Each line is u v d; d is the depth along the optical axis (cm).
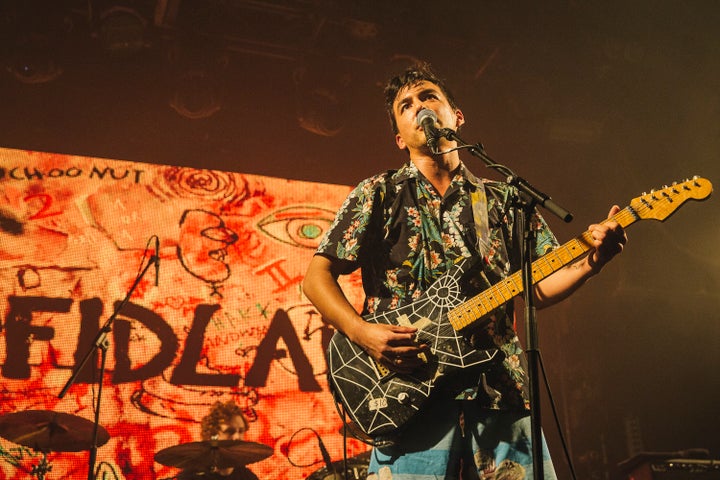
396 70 663
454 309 190
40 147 632
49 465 502
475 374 183
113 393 532
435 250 203
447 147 222
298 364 576
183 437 534
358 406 187
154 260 423
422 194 211
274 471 539
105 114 655
